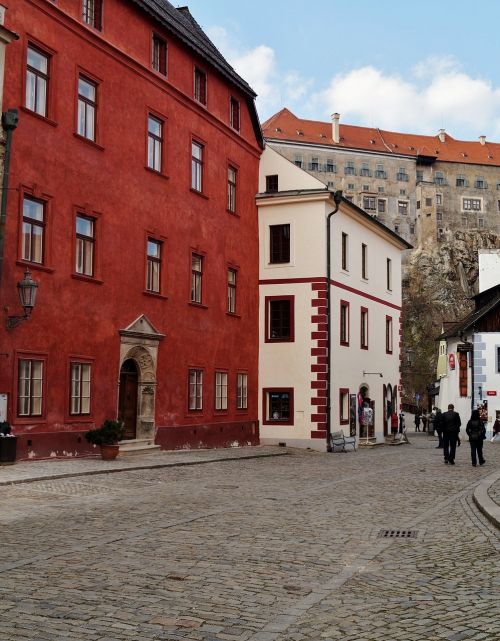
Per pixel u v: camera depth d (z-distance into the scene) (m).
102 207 23.08
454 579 7.66
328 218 33.53
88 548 9.00
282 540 9.84
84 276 22.00
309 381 32.75
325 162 125.19
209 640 5.63
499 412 47.50
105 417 22.81
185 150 28.11
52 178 20.92
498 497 14.04
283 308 33.69
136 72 25.19
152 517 11.57
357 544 9.67
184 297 27.66
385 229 40.91
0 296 18.80
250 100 33.47
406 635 5.78
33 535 9.84
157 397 25.73
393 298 43.53
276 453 28.20
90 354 22.20
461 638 5.66
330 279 33.53
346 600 6.85
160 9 27.06
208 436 28.89
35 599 6.63
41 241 20.59
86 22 23.00
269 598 6.88
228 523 11.17
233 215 31.84
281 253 33.94
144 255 25.16
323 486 16.89
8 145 18.69
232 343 31.31
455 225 136.75
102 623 5.98
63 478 16.64
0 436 17.92
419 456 28.88
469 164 138.75
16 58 19.69
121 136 24.20
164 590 7.07
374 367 39.50
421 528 11.05
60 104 21.42
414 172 132.88
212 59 29.89
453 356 52.53
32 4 20.39
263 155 34.72
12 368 19.12
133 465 19.72
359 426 37.12
